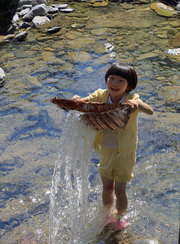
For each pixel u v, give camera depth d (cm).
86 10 884
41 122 459
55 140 423
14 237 291
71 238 285
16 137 430
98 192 340
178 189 336
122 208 304
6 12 754
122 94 282
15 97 521
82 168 291
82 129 281
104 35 734
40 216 312
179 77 559
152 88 528
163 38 707
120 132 278
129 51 657
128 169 289
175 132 425
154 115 462
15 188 348
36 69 604
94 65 607
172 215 305
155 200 324
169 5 883
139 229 294
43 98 516
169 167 368
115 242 282
